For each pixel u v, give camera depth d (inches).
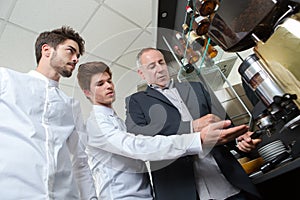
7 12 63.6
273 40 25.8
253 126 40.6
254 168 37.1
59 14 66.7
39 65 40.9
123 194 34.4
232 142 40.4
